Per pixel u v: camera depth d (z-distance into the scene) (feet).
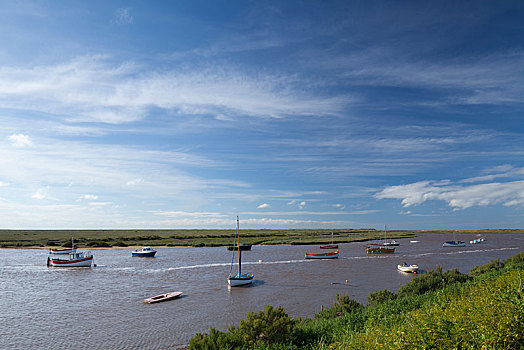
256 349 48.88
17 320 109.29
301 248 426.51
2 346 87.10
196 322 104.94
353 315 62.44
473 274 139.54
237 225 181.98
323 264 251.19
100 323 104.94
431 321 30.30
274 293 146.10
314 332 57.00
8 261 287.89
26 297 143.95
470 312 32.01
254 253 355.97
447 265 235.81
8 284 176.55
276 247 447.83
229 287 160.76
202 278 190.80
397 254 330.34
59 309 122.83
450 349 26.58
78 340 90.48
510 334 25.48
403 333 28.17
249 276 168.14
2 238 558.56
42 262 279.69
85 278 194.90
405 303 65.10
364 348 33.01
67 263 243.19
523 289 33.83
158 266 247.29
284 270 219.20
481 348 24.48
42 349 84.89
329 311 83.30
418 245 476.13
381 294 92.94
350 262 263.70
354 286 160.66
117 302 132.98
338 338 44.83
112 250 408.67
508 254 321.32
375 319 52.80
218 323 103.60
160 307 123.75
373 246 433.89
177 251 386.52
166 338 91.04
